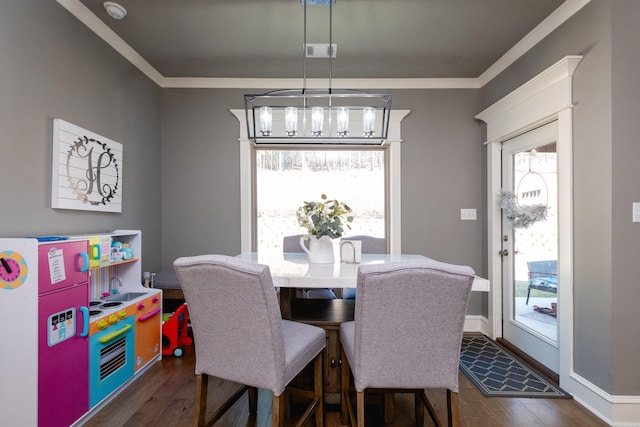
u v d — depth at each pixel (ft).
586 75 6.68
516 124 8.93
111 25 8.02
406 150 11.30
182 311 9.04
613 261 6.06
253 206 11.66
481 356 8.93
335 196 11.72
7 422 5.10
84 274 5.99
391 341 4.32
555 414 6.31
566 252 7.11
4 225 5.57
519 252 9.41
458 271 4.05
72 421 5.67
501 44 8.97
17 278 5.10
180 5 7.31
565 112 7.13
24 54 5.92
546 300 8.21
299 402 6.63
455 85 11.24
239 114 11.08
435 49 9.25
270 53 9.46
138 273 8.37
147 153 10.25
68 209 6.92
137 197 9.68
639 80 6.08
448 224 11.24
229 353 4.52
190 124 11.18
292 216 11.70
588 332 6.58
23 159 5.91
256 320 4.25
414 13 7.61
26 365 5.07
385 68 10.39
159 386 7.22
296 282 5.27
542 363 8.25
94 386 6.20
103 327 6.41
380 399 6.28
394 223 11.22
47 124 6.43
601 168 6.31
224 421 6.04
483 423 6.02
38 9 6.22
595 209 6.44
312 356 5.17
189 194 11.18
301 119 11.25
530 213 8.73
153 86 10.61
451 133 11.28
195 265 4.30
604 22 6.24
